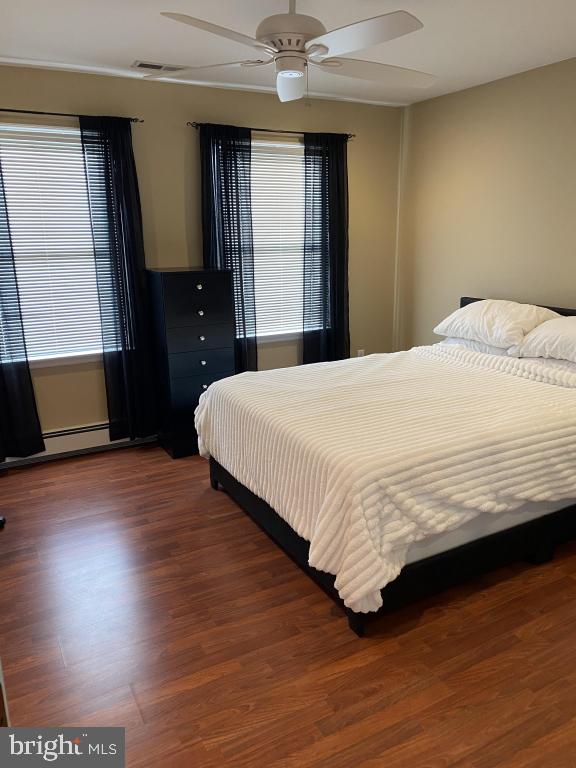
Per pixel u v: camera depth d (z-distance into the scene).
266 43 2.22
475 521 2.28
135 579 2.52
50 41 2.92
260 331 4.60
